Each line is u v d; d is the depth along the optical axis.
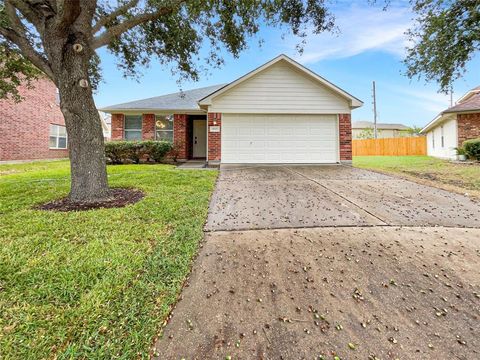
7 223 3.54
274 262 2.67
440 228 3.54
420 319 1.92
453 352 1.63
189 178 7.04
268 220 3.88
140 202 4.59
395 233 3.37
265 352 1.63
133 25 5.40
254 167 9.49
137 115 13.90
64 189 5.77
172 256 2.73
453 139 14.39
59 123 16.67
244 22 6.23
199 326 1.83
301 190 5.79
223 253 2.86
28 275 2.29
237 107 10.22
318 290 2.24
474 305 2.06
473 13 5.63
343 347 1.67
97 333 1.71
